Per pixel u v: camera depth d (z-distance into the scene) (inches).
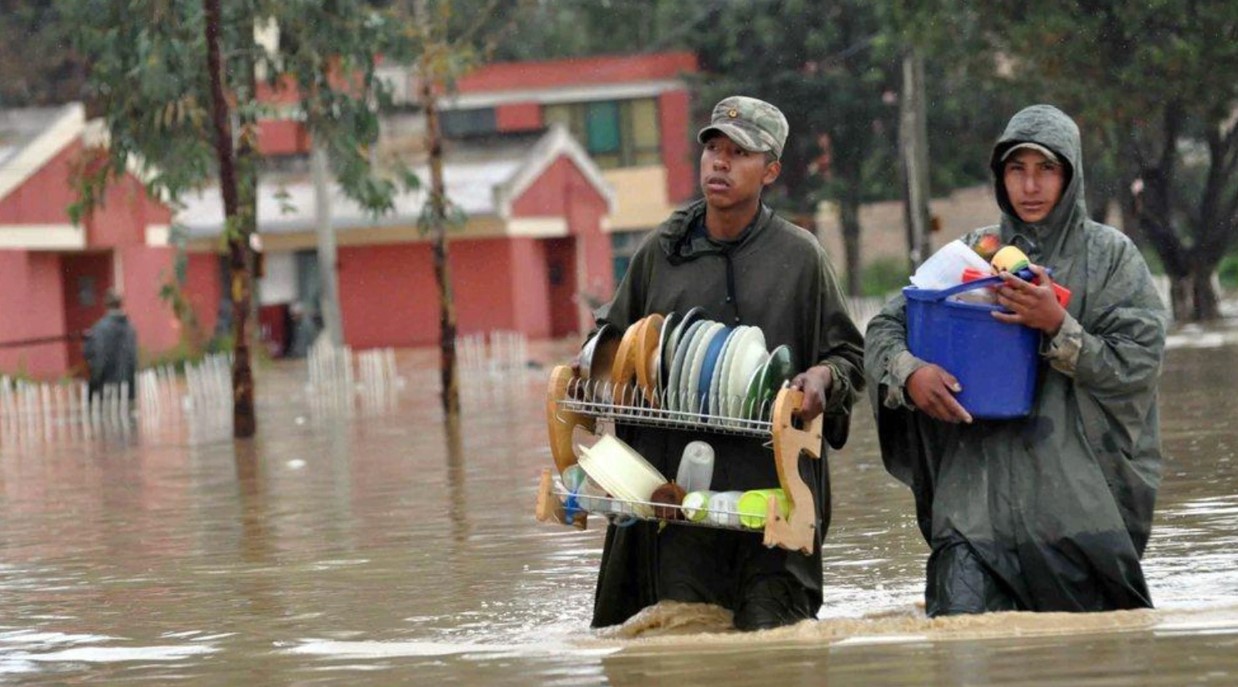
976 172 4872.0
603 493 635.5
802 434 604.1
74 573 920.9
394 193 2425.0
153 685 601.0
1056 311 588.4
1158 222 3567.9
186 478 1491.1
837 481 1173.7
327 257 3791.8
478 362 3538.4
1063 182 615.8
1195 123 3932.1
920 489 637.3
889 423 633.0
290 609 764.0
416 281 4530.0
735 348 614.5
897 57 4734.3
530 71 5546.3
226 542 1026.7
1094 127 3353.8
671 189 5516.7
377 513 1136.2
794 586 635.5
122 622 751.1
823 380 614.2
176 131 2253.9
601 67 5502.0
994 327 595.8
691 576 641.6
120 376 2485.2
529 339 4606.3
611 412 634.8
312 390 2938.0
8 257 3378.4
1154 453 614.2
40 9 5393.7
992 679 512.7
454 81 2284.7
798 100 5064.0
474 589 794.8
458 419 2073.1
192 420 2336.4
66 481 1523.1
